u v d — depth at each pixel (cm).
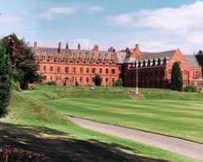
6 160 1688
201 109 8694
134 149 2880
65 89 14138
